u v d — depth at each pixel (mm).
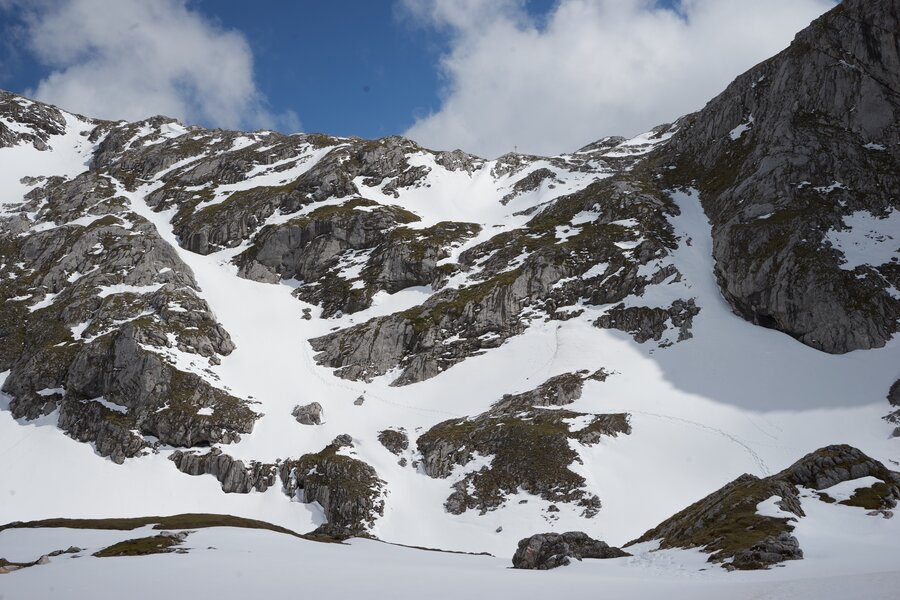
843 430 116500
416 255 196750
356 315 185250
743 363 138500
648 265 172500
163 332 156500
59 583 52938
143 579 53375
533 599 44531
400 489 121688
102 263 194125
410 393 153500
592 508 107438
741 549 62312
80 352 151625
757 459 112562
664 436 121875
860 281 143625
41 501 121188
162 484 126438
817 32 194125
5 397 154500
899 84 176625
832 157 171500
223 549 71250
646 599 42688
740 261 158500
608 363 145875
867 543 62094
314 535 97250
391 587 50062
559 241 191500
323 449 132375
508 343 162000
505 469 119125
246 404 144250
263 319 185500
